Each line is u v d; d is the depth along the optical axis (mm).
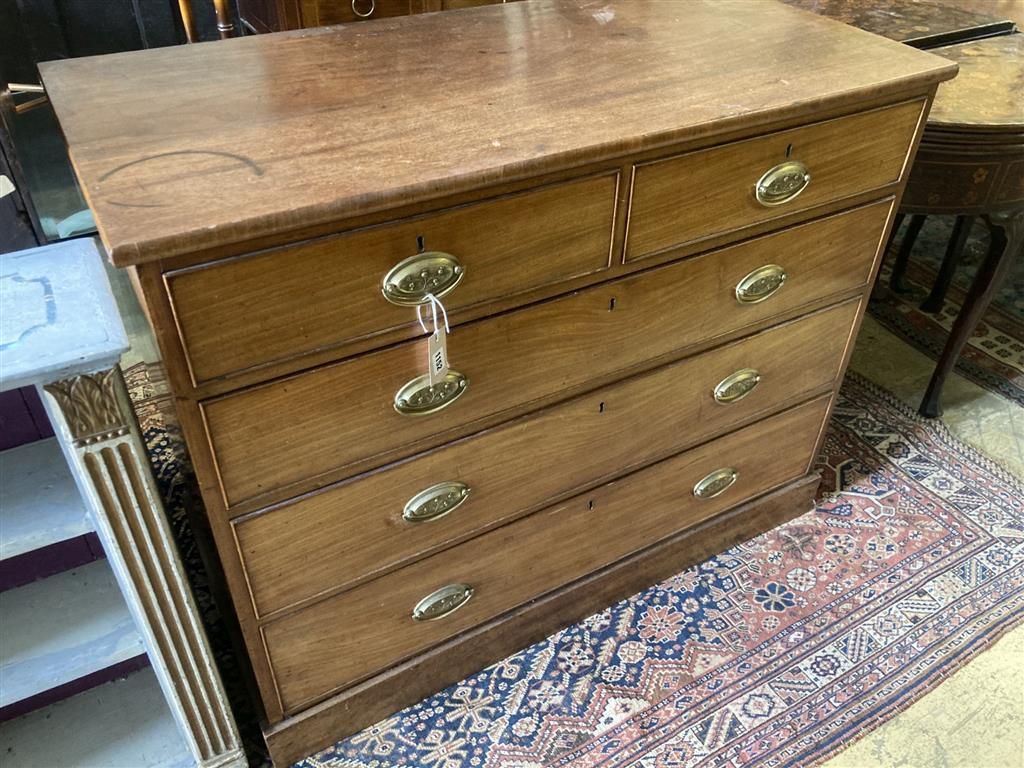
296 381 896
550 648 1381
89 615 1062
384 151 895
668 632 1406
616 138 931
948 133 1396
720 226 1106
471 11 1335
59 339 775
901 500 1655
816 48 1210
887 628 1411
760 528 1579
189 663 1022
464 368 1010
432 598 1197
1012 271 2350
